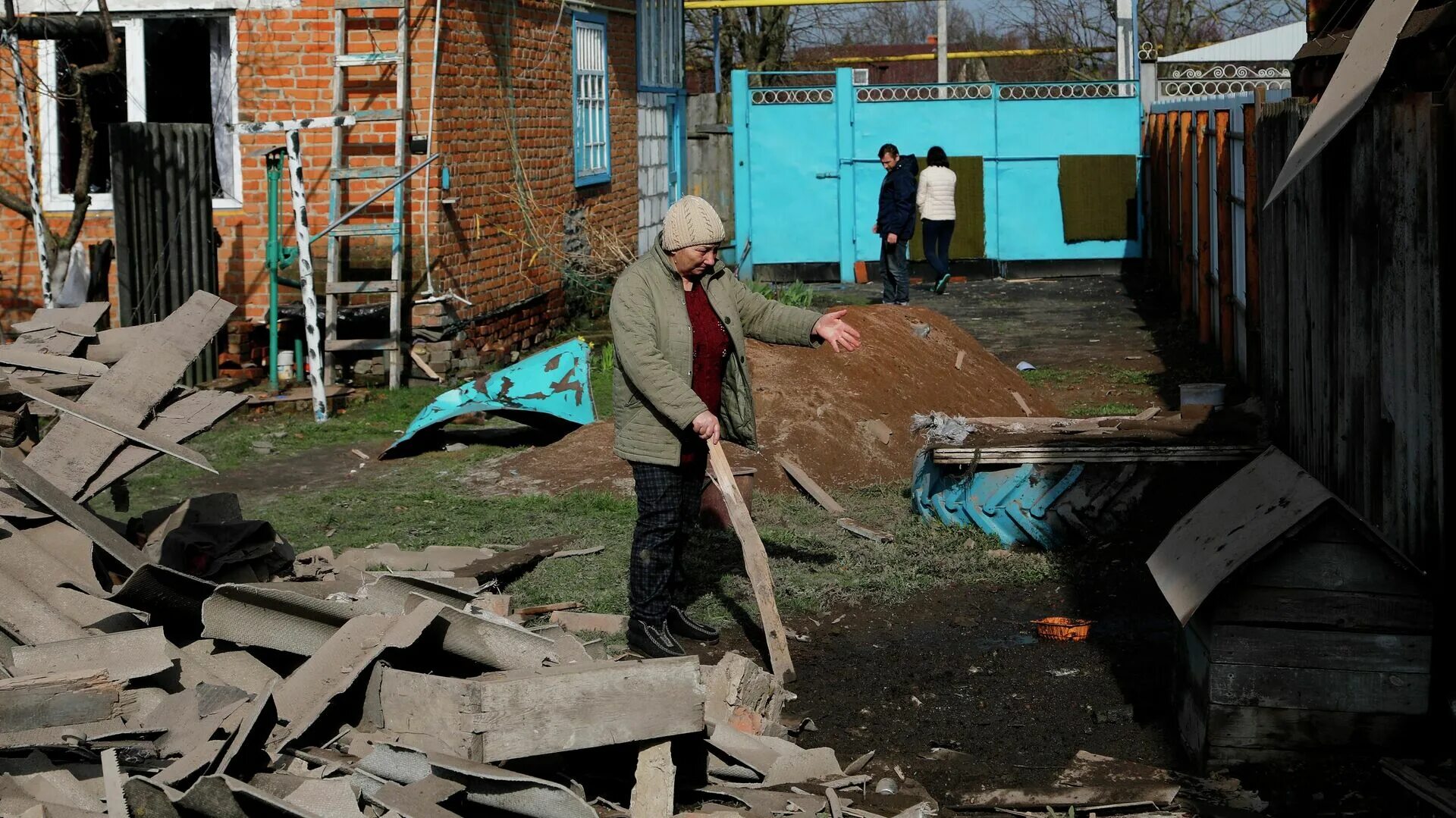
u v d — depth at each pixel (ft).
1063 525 23.36
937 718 17.08
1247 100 38.19
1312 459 18.92
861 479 28.04
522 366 33.53
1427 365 14.66
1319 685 14.62
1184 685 16.02
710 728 14.32
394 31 39.42
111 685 13.34
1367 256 16.44
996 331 51.96
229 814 11.51
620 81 59.31
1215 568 14.78
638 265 18.34
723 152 71.46
